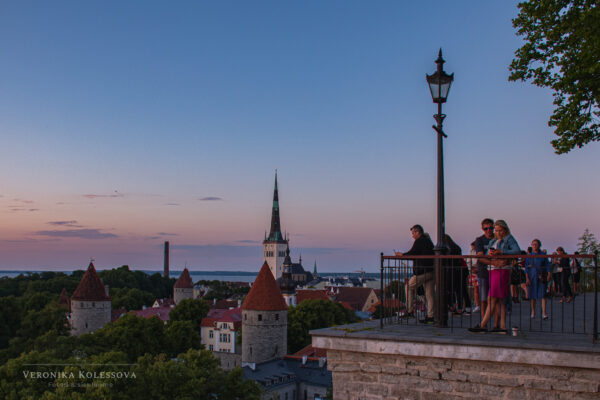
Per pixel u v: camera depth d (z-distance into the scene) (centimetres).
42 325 9544
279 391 6644
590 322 1243
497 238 1066
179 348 8250
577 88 1656
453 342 924
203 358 4903
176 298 15312
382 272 1116
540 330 1020
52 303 10375
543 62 1766
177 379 4569
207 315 11719
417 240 1216
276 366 7394
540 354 857
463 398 925
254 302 8525
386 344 985
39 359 4572
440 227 1128
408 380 977
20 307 10562
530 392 877
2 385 4269
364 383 1018
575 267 2159
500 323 1080
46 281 17062
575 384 844
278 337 8562
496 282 1025
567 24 1666
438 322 1102
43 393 4156
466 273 1409
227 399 4788
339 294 17438
